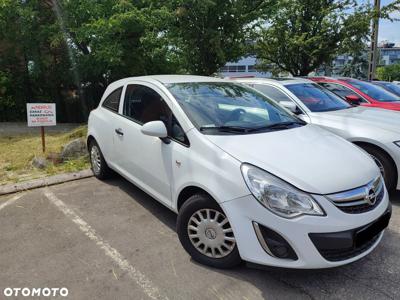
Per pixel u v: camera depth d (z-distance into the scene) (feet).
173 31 39.22
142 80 14.33
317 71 55.42
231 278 9.85
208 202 9.91
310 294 9.27
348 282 9.75
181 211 10.54
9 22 41.68
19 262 10.58
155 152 12.12
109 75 46.62
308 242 8.59
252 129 11.57
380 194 10.12
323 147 10.80
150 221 13.21
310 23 46.19
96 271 10.18
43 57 43.83
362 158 10.73
